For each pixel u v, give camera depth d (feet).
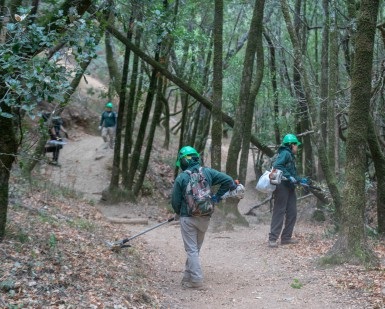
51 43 15.87
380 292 18.39
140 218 43.29
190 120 70.38
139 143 50.42
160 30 24.13
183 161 21.76
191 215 21.34
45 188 39.14
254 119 73.77
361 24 23.22
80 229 27.66
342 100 37.11
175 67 52.65
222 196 22.02
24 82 16.15
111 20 39.60
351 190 23.36
